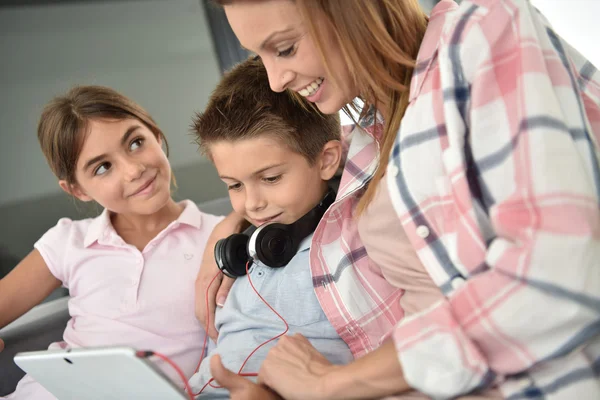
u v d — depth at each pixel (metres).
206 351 1.28
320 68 0.87
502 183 0.73
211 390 0.99
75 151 1.27
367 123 1.02
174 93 2.30
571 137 0.72
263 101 1.01
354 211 1.02
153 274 1.33
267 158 1.00
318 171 1.08
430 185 0.82
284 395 0.82
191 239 1.39
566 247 0.67
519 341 0.71
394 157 0.85
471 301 0.72
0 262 2.10
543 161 0.69
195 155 2.30
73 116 1.26
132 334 1.27
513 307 0.69
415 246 0.82
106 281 1.33
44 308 1.47
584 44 1.82
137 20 2.26
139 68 2.27
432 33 0.87
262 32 0.83
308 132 1.04
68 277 1.39
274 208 1.05
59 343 1.30
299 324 1.04
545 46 0.78
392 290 0.98
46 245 1.40
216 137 1.02
